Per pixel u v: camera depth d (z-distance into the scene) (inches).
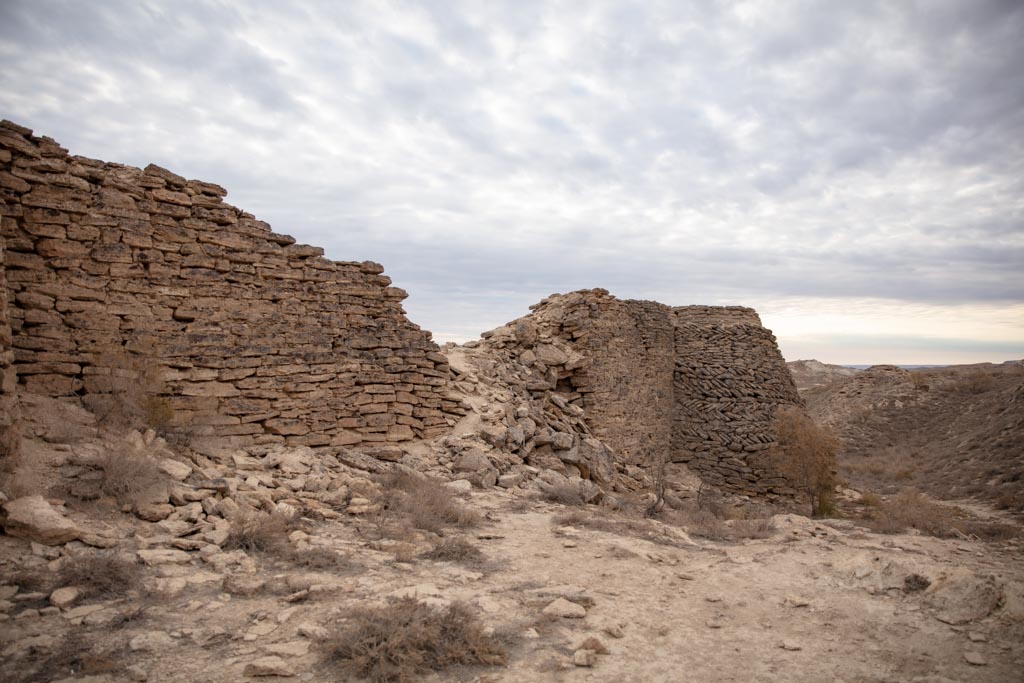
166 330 438.0
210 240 463.8
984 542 464.8
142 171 445.4
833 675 195.8
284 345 490.6
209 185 468.8
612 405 869.2
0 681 157.9
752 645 219.3
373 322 549.6
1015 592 253.8
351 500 378.0
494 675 184.5
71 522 248.7
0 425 273.6
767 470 1014.4
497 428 601.0
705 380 1115.3
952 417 1435.8
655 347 1032.8
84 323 405.4
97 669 167.3
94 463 312.2
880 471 1176.8
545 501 482.9
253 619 208.8
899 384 1662.2
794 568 320.5
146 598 215.8
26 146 396.5
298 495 373.7
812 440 889.5
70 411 373.1
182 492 317.4
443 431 583.2
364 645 186.7
